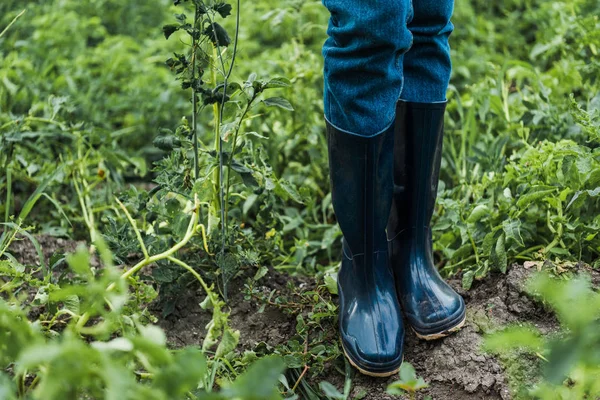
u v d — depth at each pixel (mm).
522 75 2955
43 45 3365
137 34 3957
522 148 2422
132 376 1470
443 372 1803
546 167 2082
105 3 3980
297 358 1771
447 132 2656
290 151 2742
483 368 1764
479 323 1870
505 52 3551
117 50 3361
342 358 1856
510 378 1729
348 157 1713
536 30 3797
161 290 1982
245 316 1996
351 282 1858
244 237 2066
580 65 2742
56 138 2709
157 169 1979
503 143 2410
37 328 1479
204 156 2316
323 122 2762
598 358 1221
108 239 1929
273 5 3609
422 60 1792
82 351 1160
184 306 2023
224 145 2010
